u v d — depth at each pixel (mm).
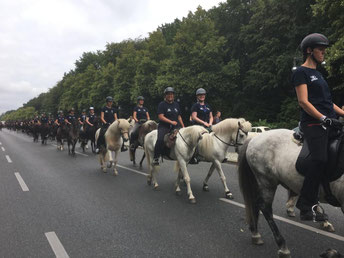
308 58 3078
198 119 6770
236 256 3465
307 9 23438
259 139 3672
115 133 8406
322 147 2863
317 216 3061
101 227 4422
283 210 5129
